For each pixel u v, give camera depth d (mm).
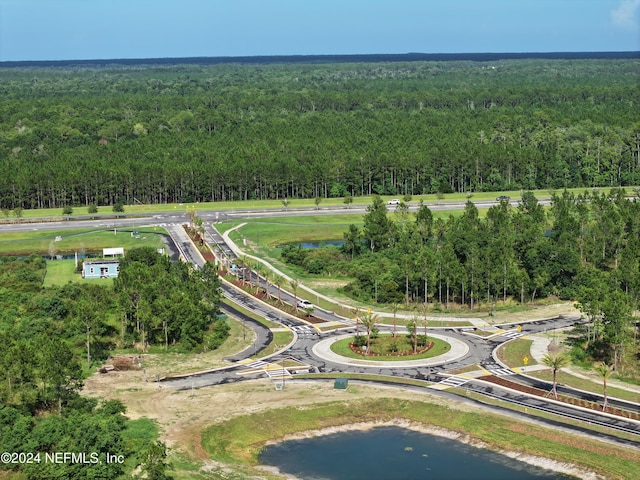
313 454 150875
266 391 177250
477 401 171000
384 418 165500
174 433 155375
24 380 163250
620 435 153500
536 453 148250
